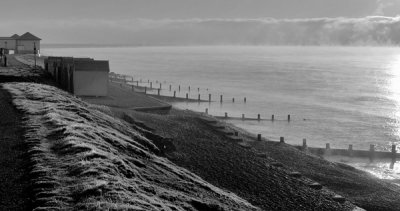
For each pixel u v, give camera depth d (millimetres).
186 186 22688
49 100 36438
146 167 23984
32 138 22359
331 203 30000
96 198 15180
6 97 36938
